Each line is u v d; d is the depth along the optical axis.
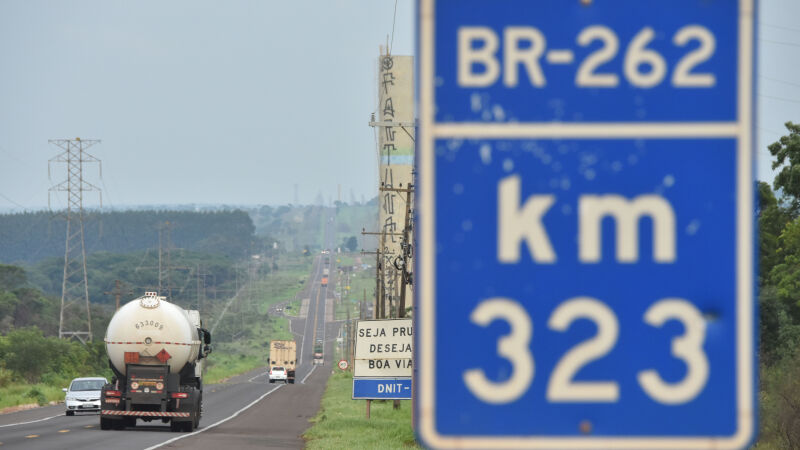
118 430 129.50
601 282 12.86
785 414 85.19
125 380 129.88
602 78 13.09
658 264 12.88
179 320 126.88
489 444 12.69
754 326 12.80
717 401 12.71
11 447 100.19
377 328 136.12
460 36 13.10
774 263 167.88
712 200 12.98
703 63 13.11
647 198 12.97
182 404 128.25
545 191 12.98
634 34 13.13
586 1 13.13
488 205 12.97
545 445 12.68
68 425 140.62
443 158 13.02
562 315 12.83
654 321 12.82
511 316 12.82
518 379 12.74
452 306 12.86
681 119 13.07
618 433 12.67
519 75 13.09
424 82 13.07
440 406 12.74
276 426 147.12
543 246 12.91
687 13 13.15
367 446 106.44
